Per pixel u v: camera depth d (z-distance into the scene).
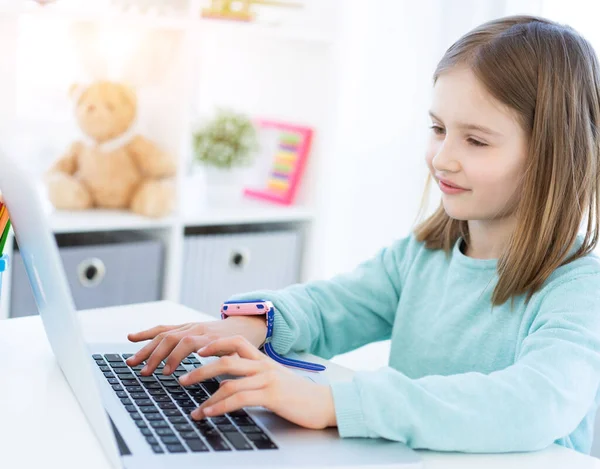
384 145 2.01
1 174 0.87
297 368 0.97
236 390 0.74
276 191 2.20
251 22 1.96
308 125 2.15
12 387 0.80
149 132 2.01
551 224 0.93
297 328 1.03
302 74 2.15
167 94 1.95
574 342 0.81
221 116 2.13
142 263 1.89
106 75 2.06
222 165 2.11
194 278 1.99
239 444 0.68
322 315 1.11
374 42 2.02
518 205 0.96
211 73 2.34
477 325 1.02
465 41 0.95
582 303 0.87
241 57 2.30
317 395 0.74
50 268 0.71
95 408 0.66
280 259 2.13
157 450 0.65
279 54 2.21
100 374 0.85
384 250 1.21
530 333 0.89
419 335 1.09
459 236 1.11
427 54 1.89
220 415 0.75
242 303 1.02
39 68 2.01
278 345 1.01
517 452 0.75
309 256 2.16
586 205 0.95
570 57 0.94
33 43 1.99
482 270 1.04
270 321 1.01
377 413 0.73
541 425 0.75
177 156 1.93
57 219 1.77
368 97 2.04
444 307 1.07
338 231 2.12
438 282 1.10
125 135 1.98
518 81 0.90
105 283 1.84
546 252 0.94
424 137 1.92
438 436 0.73
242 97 2.31
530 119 0.91
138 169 1.95
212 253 2.01
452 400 0.75
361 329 1.16
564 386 0.77
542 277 0.93
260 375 0.75
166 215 1.90
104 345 0.96
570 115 0.93
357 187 2.08
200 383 0.83
